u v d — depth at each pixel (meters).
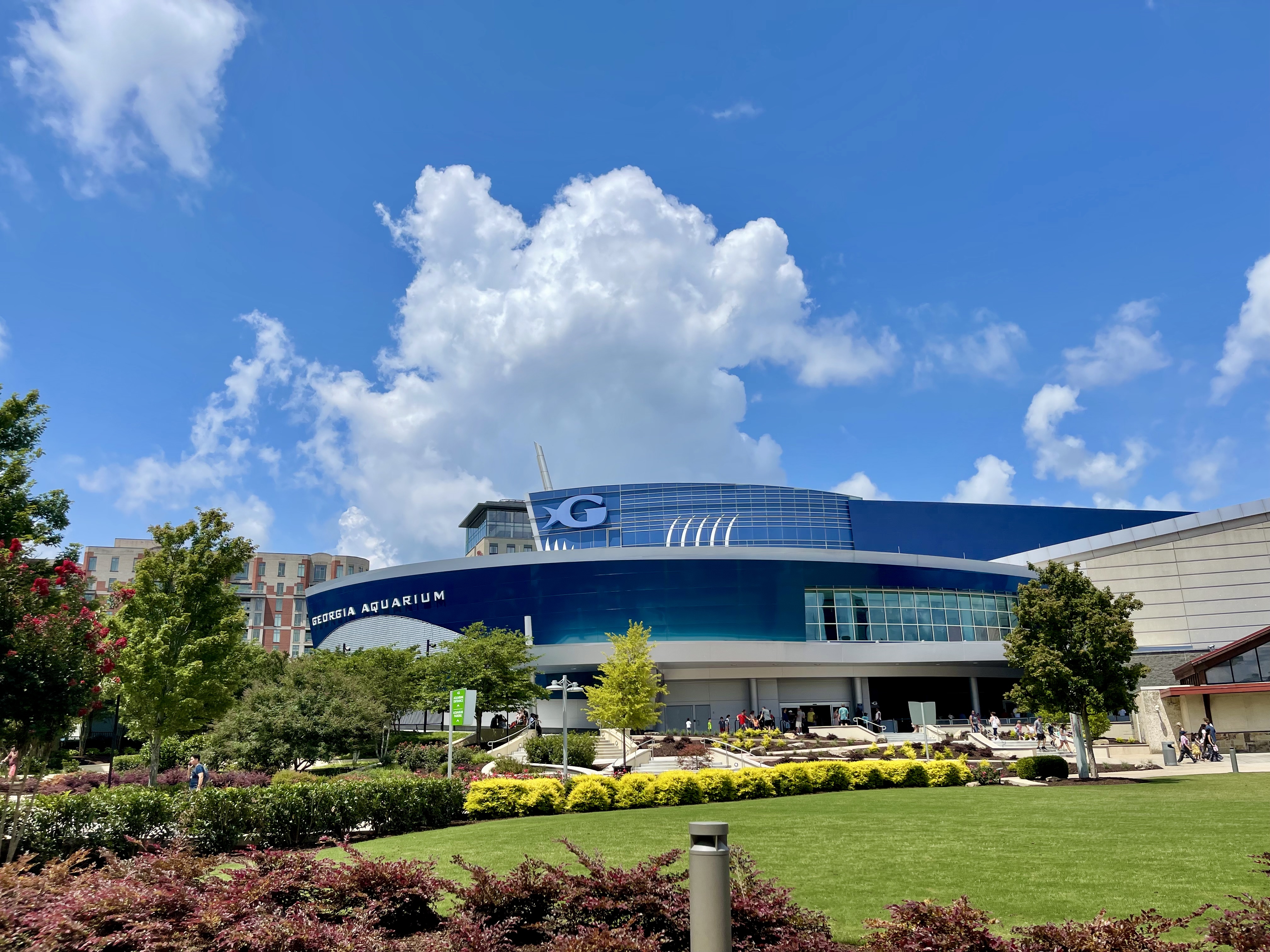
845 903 11.51
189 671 25.16
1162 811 20.45
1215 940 6.95
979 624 69.19
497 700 51.50
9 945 7.60
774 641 63.19
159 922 7.85
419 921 9.94
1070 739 46.41
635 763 41.12
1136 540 68.44
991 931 9.99
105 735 52.75
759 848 16.02
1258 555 64.75
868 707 64.06
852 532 95.81
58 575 15.57
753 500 97.25
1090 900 11.28
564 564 65.81
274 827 17.50
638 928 8.27
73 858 9.88
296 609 137.88
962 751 44.50
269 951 7.51
